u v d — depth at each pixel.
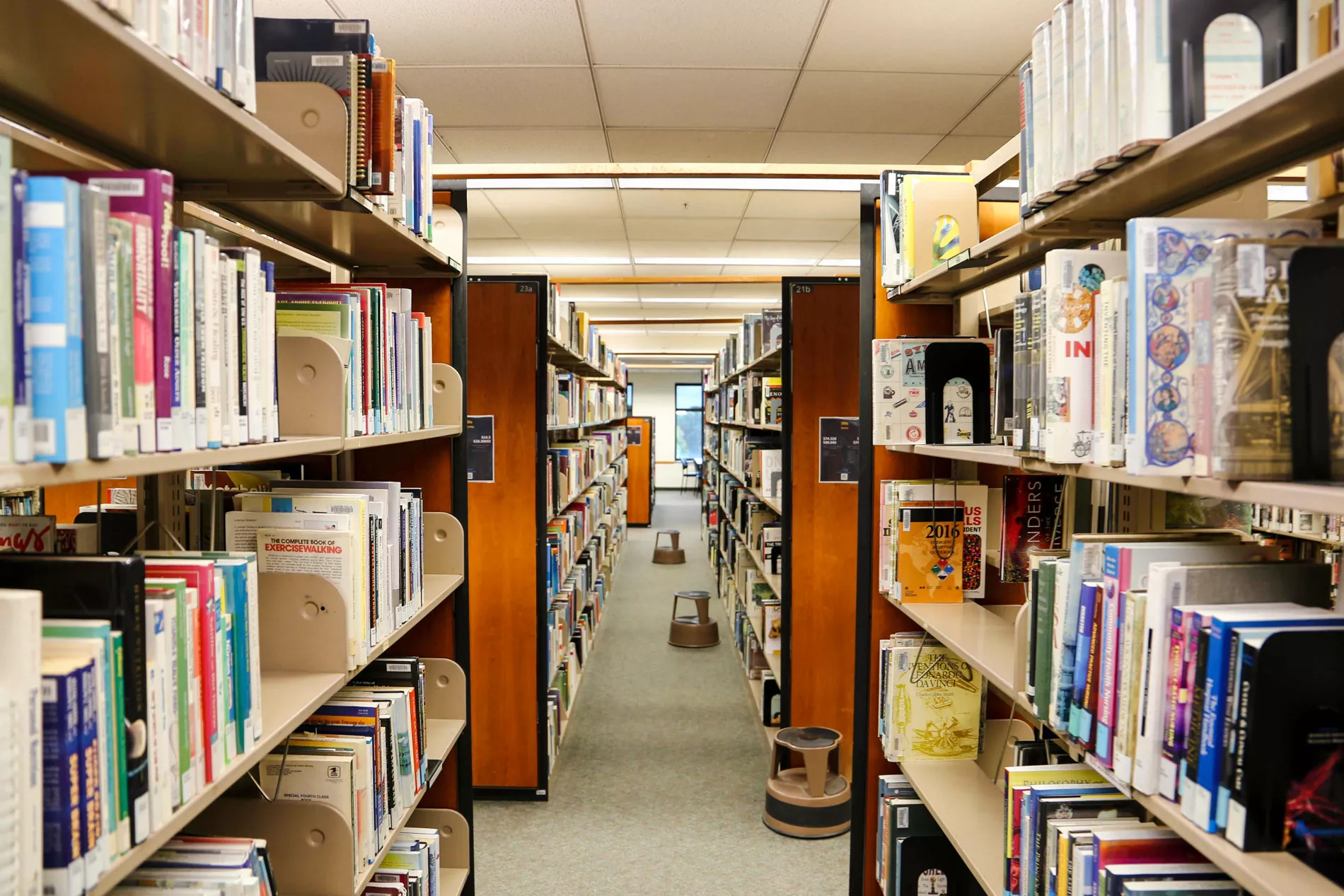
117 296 0.86
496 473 3.56
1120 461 1.16
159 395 0.95
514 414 3.56
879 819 2.44
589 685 5.18
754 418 5.30
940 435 2.16
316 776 1.48
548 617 3.63
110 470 0.85
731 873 2.97
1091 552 1.30
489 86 3.75
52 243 0.77
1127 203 1.36
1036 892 1.43
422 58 3.47
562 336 4.41
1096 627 1.25
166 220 0.97
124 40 0.86
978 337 2.37
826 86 3.75
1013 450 1.70
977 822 1.94
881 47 3.39
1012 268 1.96
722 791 3.69
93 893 0.83
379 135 1.59
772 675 4.39
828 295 3.75
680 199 5.45
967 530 2.33
